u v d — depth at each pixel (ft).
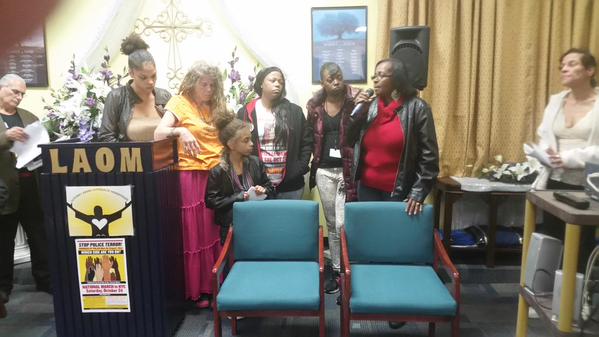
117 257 6.64
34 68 10.93
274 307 6.15
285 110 8.94
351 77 11.10
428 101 10.84
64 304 6.77
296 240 7.33
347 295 6.09
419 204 7.02
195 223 8.08
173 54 11.23
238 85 9.98
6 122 8.62
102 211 6.49
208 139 7.97
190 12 11.10
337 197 9.39
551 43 10.43
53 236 6.59
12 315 8.41
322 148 9.34
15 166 8.30
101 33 10.63
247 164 8.00
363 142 7.47
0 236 8.76
